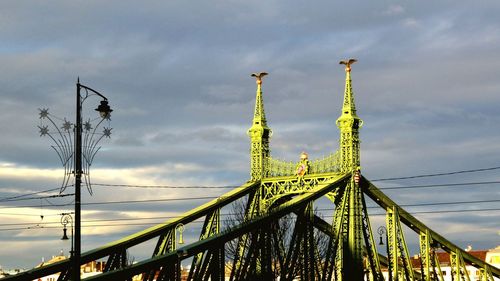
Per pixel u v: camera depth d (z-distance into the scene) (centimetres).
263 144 12681
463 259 14412
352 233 11888
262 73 12888
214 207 11588
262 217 9900
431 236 13300
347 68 12212
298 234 11025
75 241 5888
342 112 12138
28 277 8962
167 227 10969
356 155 12062
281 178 12400
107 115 6138
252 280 9906
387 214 12669
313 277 11100
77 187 5931
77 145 5962
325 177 12044
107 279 7419
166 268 8025
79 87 6041
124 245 10369
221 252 8819
